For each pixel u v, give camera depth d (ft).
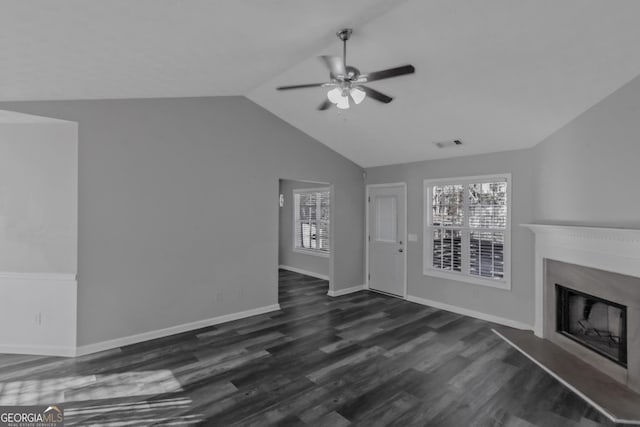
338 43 9.52
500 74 9.92
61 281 11.25
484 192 15.34
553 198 12.29
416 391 9.13
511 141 13.60
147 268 12.69
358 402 8.59
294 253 26.32
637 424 7.70
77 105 11.14
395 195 19.15
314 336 13.10
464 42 8.93
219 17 6.97
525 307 13.89
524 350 11.68
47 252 11.28
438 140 14.94
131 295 12.35
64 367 10.41
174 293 13.34
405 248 18.56
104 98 11.48
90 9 5.75
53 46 6.99
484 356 11.36
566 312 12.00
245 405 8.45
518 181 14.06
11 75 8.23
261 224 15.88
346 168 19.79
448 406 8.44
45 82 9.00
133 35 7.07
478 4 7.60
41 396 8.82
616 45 7.90
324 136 17.56
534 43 8.43
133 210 12.35
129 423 7.72
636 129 8.90
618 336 10.36
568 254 11.51
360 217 20.70
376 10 7.85
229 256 14.84
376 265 20.25
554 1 7.14
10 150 11.16
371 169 20.36
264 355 11.36
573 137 11.19
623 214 9.34
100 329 11.72
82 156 11.29
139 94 11.78
